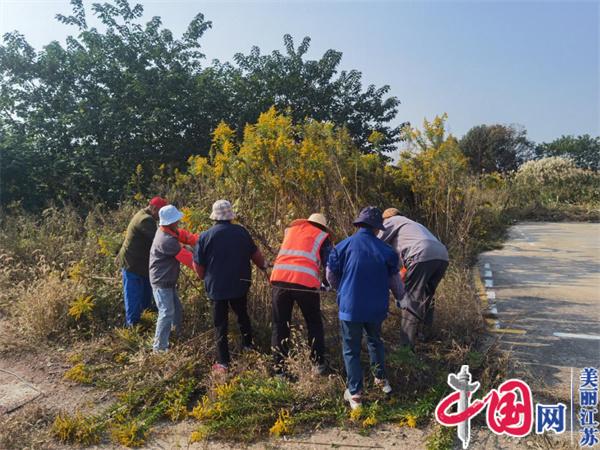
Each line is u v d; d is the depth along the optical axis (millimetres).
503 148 38156
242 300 4953
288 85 14680
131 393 4414
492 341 5332
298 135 7176
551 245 11109
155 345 5078
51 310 5766
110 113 11672
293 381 4555
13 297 6703
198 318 5680
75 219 9625
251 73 14906
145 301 5898
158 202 5770
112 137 11961
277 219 6090
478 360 4664
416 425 3938
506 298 6891
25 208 11000
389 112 15984
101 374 4914
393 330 5496
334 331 5375
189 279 5969
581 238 12102
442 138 9453
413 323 4898
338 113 15219
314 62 15219
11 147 11367
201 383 4566
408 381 4438
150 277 5102
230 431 3900
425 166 9250
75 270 6418
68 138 12078
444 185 9062
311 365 4523
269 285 5602
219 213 4898
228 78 14758
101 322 5914
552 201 18047
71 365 5129
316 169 6508
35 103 12148
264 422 4020
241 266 4812
